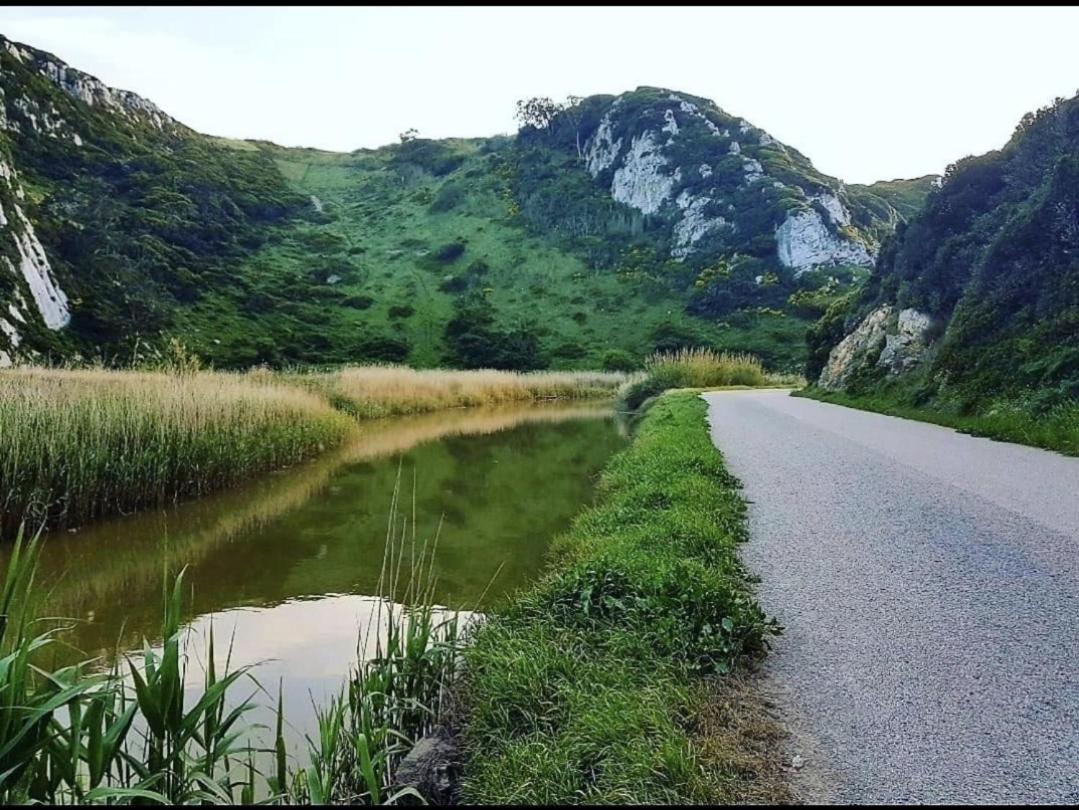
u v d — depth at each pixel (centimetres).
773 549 708
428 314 7212
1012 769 344
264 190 9625
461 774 398
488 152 12312
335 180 12031
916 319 2162
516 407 3497
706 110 10531
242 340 5409
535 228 9562
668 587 553
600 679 449
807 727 393
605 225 9488
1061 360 1410
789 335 6606
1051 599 552
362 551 956
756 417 1941
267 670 607
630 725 386
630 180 10056
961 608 541
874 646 484
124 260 5362
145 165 7681
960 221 2177
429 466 1647
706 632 496
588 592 564
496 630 539
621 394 3759
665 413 2031
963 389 1669
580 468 1609
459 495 1316
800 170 9381
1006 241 1764
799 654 479
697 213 8981
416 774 394
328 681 584
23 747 364
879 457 1197
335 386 2778
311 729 510
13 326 3525
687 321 7262
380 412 2777
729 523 786
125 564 920
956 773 343
